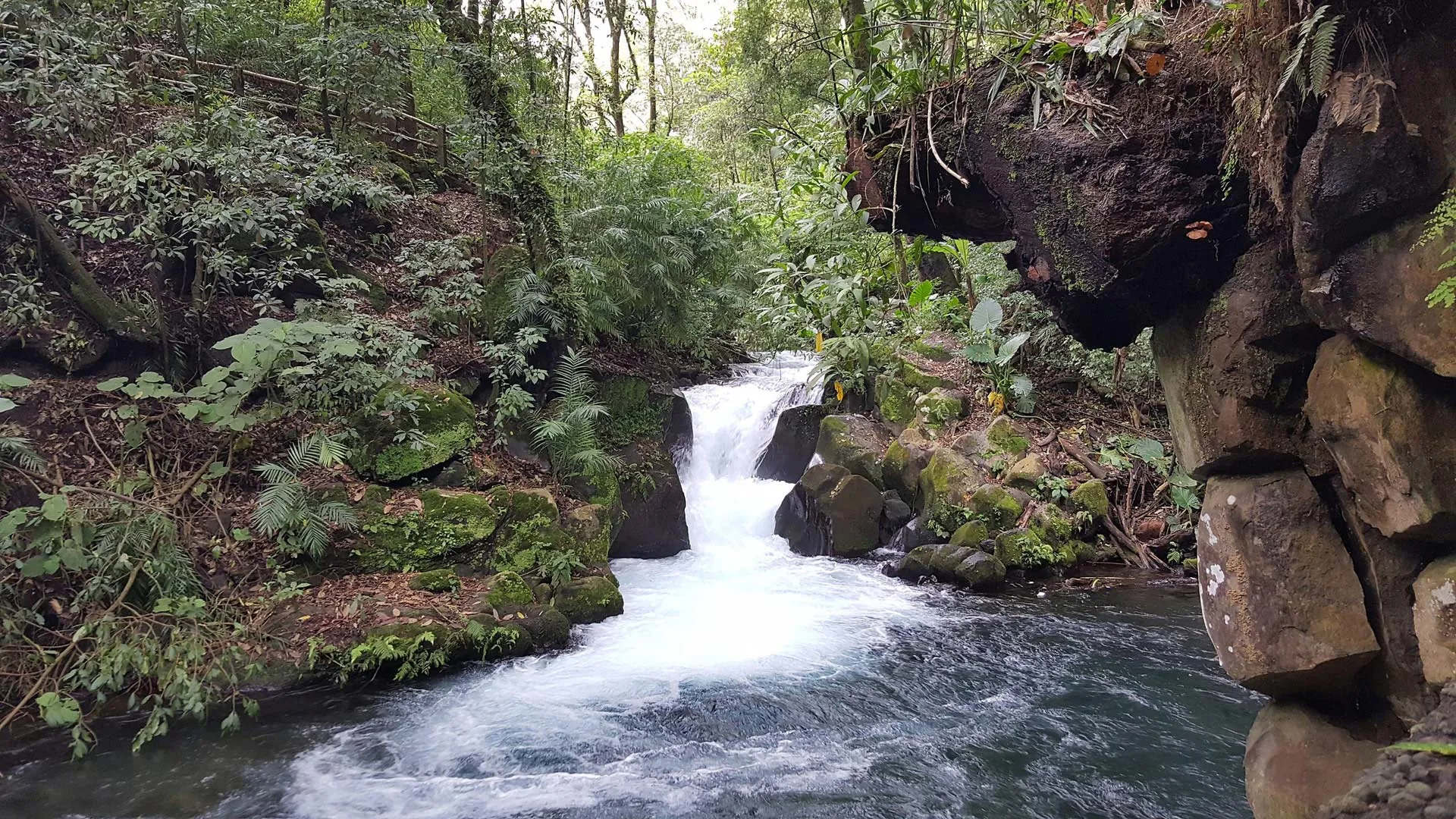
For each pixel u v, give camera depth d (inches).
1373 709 92.5
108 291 254.4
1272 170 89.0
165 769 162.1
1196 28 108.8
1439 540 81.4
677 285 401.1
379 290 319.3
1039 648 228.7
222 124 261.3
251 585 215.3
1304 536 93.1
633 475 325.7
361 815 147.6
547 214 336.5
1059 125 118.0
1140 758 165.6
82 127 248.7
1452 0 71.8
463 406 282.7
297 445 245.9
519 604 234.7
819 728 182.9
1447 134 73.2
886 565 307.7
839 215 284.0
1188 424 108.6
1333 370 86.8
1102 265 112.6
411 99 439.5
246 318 275.9
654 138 445.7
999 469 331.3
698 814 148.2
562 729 182.5
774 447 386.3
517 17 328.2
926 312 408.2
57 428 221.3
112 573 186.2
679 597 277.0
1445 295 70.3
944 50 144.3
